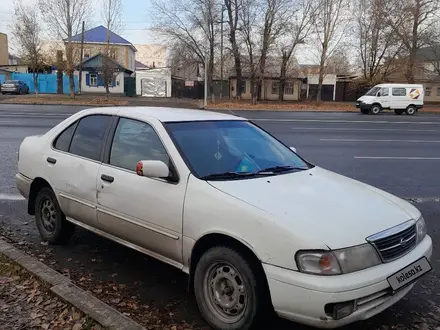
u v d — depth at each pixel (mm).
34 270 4004
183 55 41594
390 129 20859
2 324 3238
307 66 50844
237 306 3156
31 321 3283
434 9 41656
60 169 4684
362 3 43906
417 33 42938
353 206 3289
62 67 42125
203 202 3324
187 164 3605
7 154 10664
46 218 5047
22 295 3654
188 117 4242
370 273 2893
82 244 5043
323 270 2797
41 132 15148
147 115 4168
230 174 3660
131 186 3852
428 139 17016
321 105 41219
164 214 3568
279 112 33062
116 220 4023
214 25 40500
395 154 12875
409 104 32656
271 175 3773
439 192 8094
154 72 52906
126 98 44188
